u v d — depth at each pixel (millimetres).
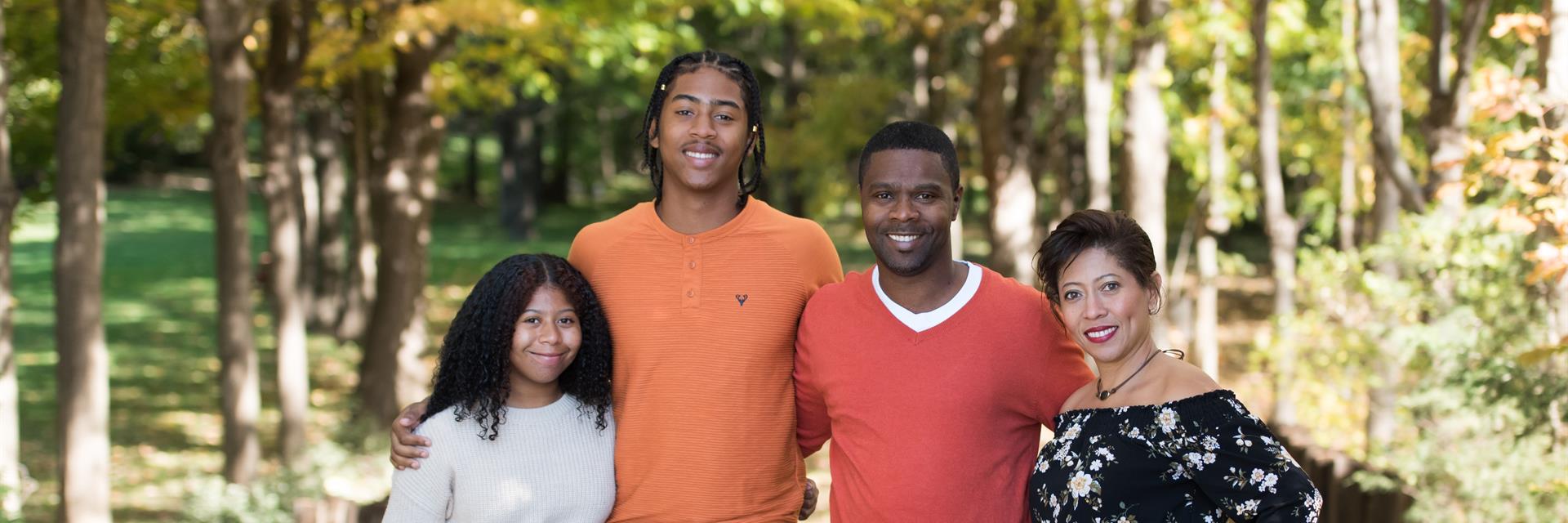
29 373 14586
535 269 2910
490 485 2881
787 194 24297
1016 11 13680
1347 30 10312
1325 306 7227
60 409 7180
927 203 2785
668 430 2938
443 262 27906
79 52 7102
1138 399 2658
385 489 8797
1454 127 6180
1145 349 2711
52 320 18922
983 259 23562
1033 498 2791
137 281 24203
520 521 2898
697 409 2930
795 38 22422
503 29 9180
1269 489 2475
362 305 17078
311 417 12438
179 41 10719
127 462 10469
